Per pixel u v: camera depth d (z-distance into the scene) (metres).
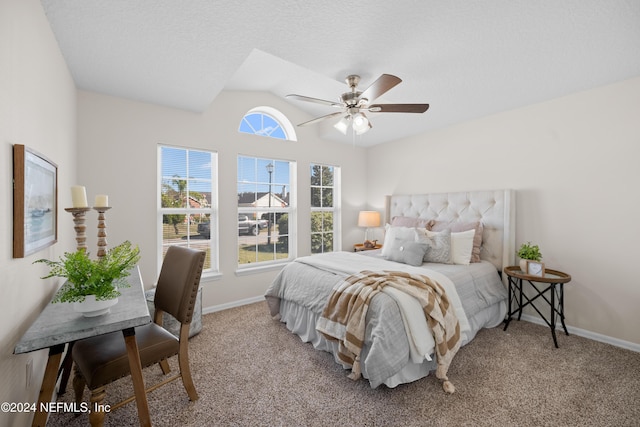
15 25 1.17
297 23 1.70
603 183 2.52
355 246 4.47
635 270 2.37
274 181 3.89
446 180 3.71
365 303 1.92
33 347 1.00
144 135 2.84
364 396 1.79
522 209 3.02
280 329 2.78
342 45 1.94
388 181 4.48
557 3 1.53
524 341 2.52
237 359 2.22
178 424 1.56
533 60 2.12
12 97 1.14
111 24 1.66
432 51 2.02
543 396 1.79
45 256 1.58
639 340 2.35
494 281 2.85
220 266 3.33
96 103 2.59
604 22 1.68
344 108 2.43
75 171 2.42
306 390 1.85
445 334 1.94
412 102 2.92
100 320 1.19
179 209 3.11
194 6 1.53
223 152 3.34
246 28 1.73
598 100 2.55
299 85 3.29
